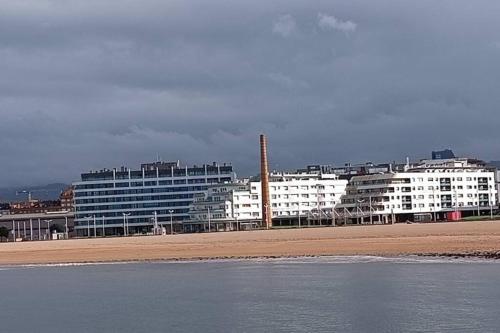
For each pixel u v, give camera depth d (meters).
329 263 131.12
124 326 72.19
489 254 130.25
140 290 102.31
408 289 88.81
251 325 69.12
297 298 85.75
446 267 112.75
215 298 89.38
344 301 81.81
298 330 65.81
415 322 66.88
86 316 79.75
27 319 79.31
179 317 75.88
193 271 128.88
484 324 64.69
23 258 185.75
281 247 174.25
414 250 146.38
